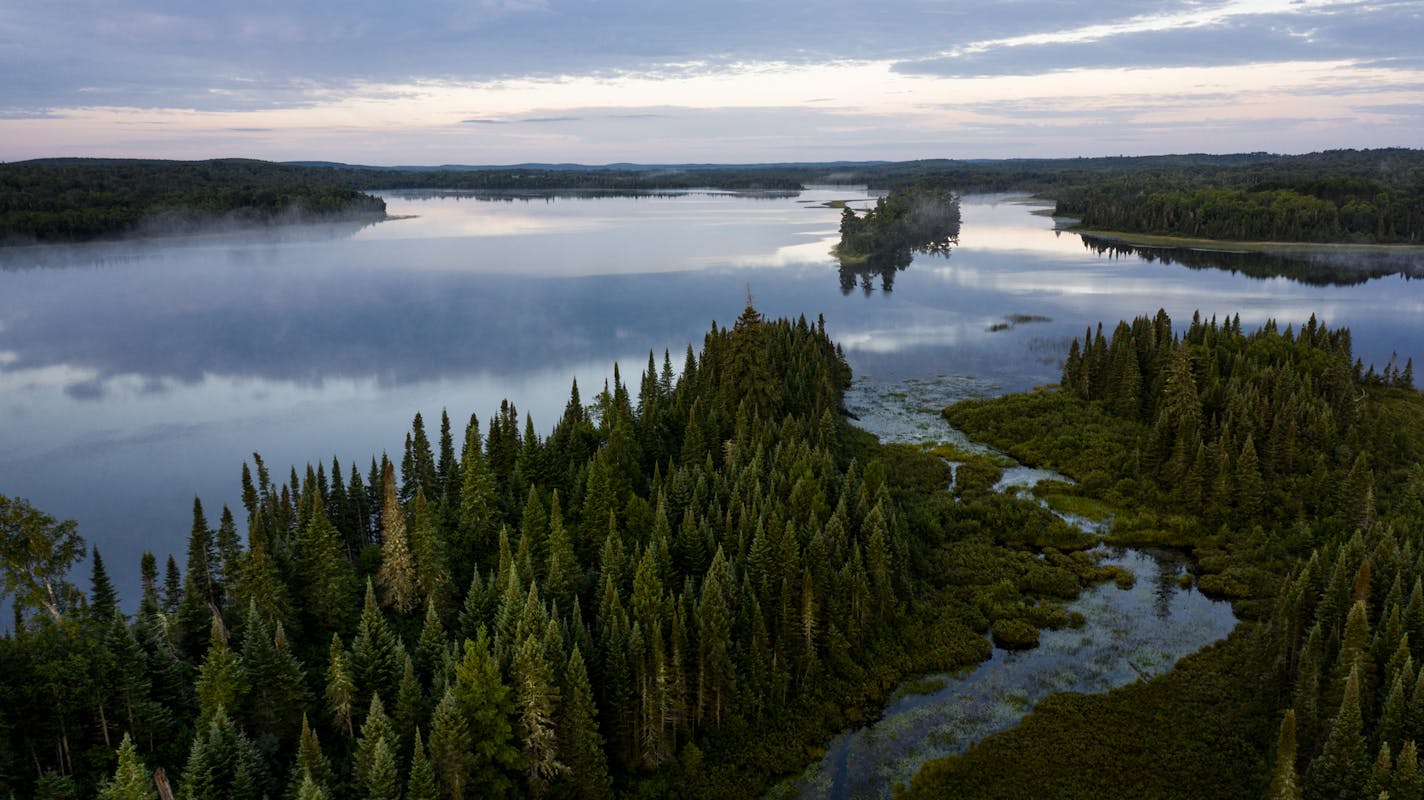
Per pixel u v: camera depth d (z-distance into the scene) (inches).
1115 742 2516.0
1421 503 3661.4
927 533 3801.7
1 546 2507.4
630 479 3651.6
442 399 6471.5
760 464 3622.0
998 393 6215.6
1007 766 2428.6
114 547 4416.8
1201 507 4010.8
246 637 2206.0
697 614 2516.0
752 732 2539.4
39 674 2028.8
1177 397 4574.3
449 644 2445.9
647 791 2321.6
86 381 7096.5
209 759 1900.8
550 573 2652.6
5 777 1936.5
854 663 2851.9
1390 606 2461.9
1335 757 2038.6
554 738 2186.3
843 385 6284.5
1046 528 3895.2
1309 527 3666.3
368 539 3560.5
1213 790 2326.5
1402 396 5629.9
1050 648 3019.2
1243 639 3006.9
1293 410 4439.0
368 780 1931.6
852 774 2431.1
